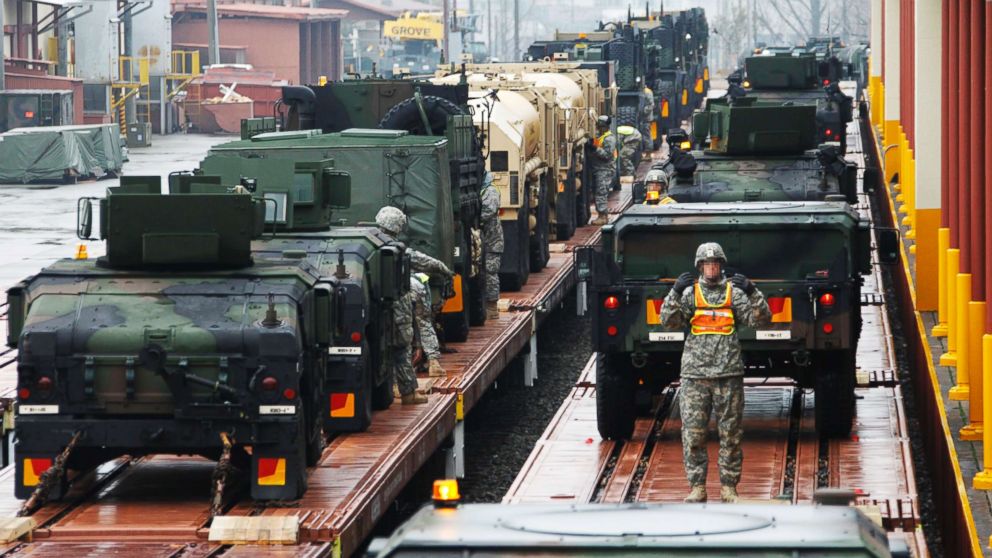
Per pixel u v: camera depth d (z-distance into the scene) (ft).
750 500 102.58
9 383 150.30
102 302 105.91
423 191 161.27
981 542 101.50
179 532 97.76
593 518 53.47
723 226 123.85
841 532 51.03
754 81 317.63
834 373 124.98
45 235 316.19
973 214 158.81
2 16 510.58
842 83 491.72
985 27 153.48
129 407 104.01
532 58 440.45
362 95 200.23
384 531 123.13
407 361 137.39
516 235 207.21
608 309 123.95
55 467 103.09
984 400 113.91
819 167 192.34
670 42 492.95
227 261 108.78
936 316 187.83
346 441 122.93
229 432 103.50
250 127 192.85
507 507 55.52
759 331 122.52
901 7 326.85
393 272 132.67
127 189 118.93
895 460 117.80
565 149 260.83
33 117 509.76
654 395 134.72
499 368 168.14
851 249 122.72
